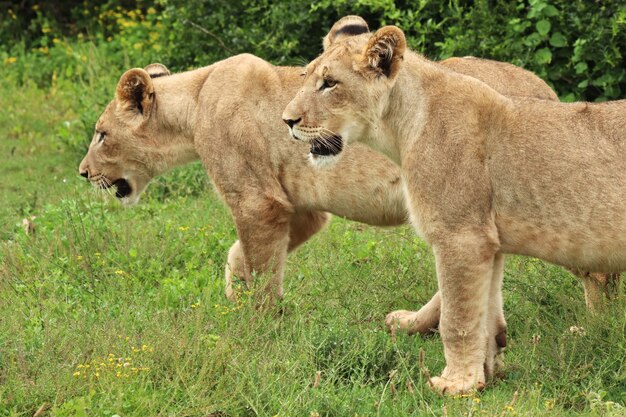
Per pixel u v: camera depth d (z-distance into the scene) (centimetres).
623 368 856
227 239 1251
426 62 886
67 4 2506
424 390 859
